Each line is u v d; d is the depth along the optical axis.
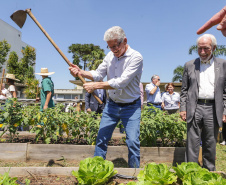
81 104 9.52
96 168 1.64
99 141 2.79
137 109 2.73
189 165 1.69
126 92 2.64
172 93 6.59
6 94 6.55
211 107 2.88
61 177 1.96
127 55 2.61
